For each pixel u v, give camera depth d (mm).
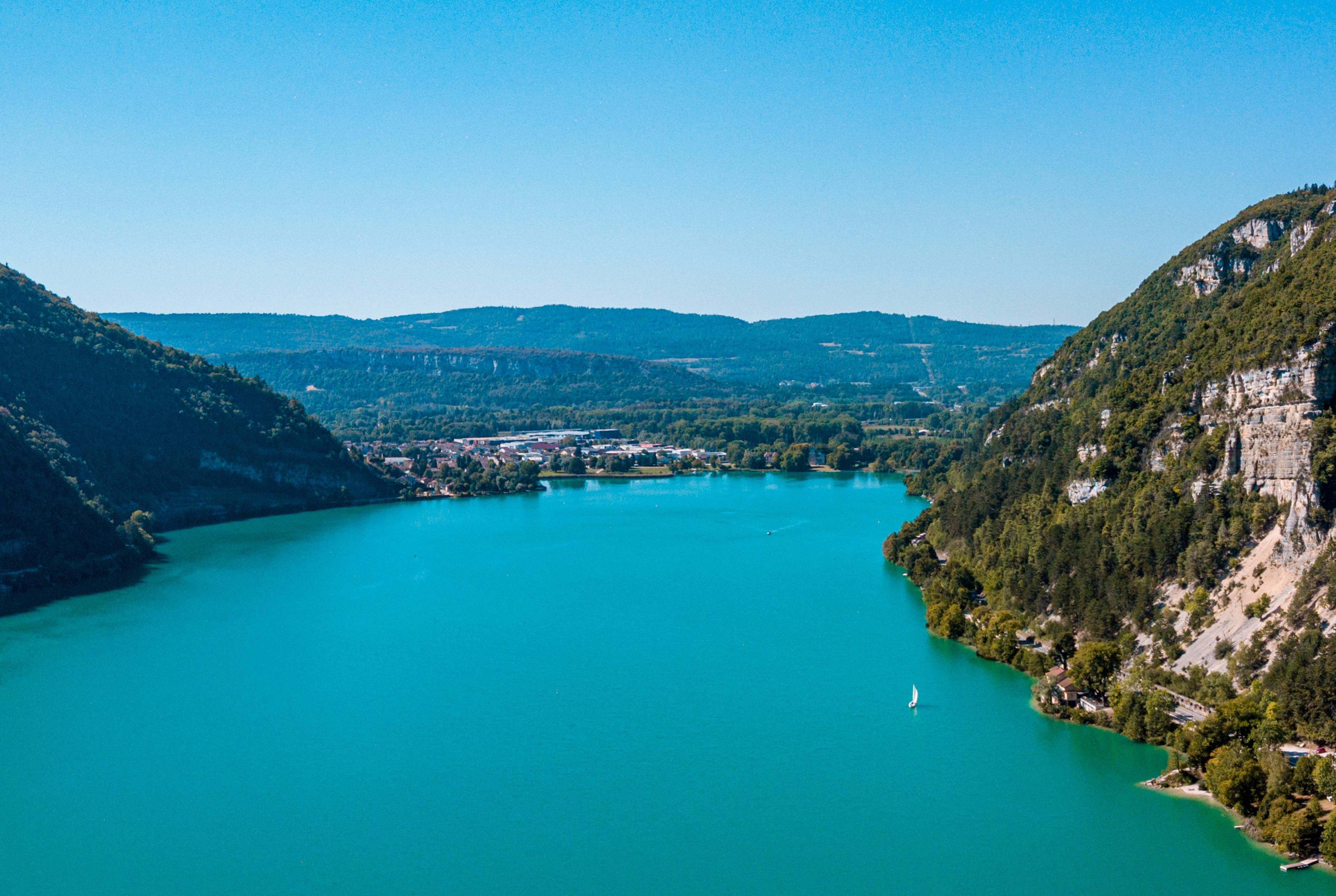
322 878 163875
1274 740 170125
